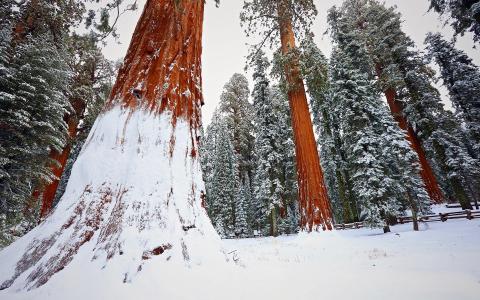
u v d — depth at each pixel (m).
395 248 9.23
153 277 3.09
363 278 4.33
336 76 23.09
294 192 31.28
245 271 4.08
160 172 4.22
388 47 26.28
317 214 14.09
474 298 3.12
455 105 26.23
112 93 5.25
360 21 29.62
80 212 3.85
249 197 41.00
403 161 17.33
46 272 3.17
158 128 4.61
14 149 11.88
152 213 3.81
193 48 5.79
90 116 21.36
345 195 28.70
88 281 2.97
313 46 16.73
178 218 3.97
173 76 5.12
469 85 24.67
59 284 2.95
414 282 4.00
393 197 17.48
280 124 33.00
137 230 3.60
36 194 15.94
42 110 13.25
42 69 13.16
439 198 26.06
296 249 10.83
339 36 23.44
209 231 4.31
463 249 7.60
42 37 14.21
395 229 18.20
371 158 17.30
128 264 3.21
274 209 27.38
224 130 41.97
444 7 10.21
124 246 3.39
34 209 14.52
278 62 16.83
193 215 4.22
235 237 34.00
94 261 3.27
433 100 23.78
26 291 2.99
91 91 21.09
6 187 11.62
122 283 2.98
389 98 28.31
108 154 4.43
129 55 5.55
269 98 30.69
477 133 24.45
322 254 8.63
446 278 4.21
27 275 3.22
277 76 17.58
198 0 6.30
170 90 4.97
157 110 4.76
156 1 5.92
